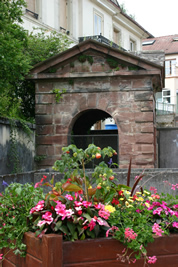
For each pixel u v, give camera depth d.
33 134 15.33
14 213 4.00
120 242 3.39
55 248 3.19
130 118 15.16
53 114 15.57
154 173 7.64
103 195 3.92
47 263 3.19
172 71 59.94
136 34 40.69
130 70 14.94
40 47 17.58
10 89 15.39
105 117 21.98
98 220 3.44
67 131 15.48
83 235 3.38
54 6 27.48
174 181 7.61
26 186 4.38
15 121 12.86
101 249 3.35
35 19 25.11
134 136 15.11
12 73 11.55
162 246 3.48
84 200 3.89
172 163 19.14
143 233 3.40
